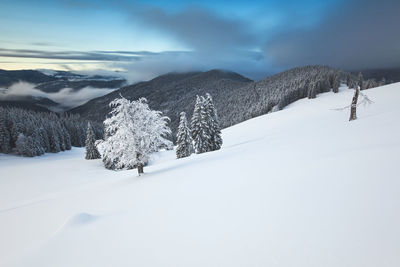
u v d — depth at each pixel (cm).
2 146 5866
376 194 398
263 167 819
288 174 645
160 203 647
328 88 8288
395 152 590
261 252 307
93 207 837
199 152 2917
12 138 6209
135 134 1550
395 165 504
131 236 438
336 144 916
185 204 585
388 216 325
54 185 2545
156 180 1123
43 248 435
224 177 809
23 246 614
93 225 527
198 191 695
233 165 1013
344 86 9419
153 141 1591
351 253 269
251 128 4778
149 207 625
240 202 513
